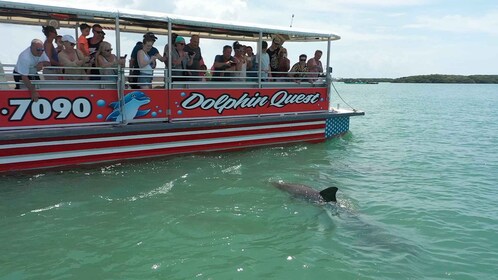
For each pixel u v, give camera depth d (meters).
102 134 8.87
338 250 5.55
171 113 9.80
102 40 9.34
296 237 5.92
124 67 9.09
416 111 30.64
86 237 5.71
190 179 8.50
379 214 6.99
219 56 11.00
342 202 7.52
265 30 10.80
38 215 6.41
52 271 4.81
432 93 80.25
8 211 6.53
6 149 7.91
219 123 10.34
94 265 4.98
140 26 11.01
